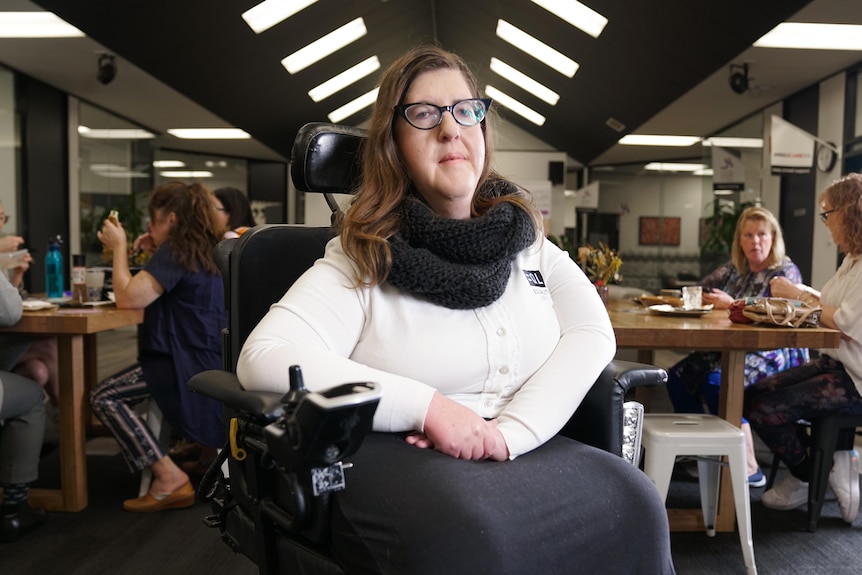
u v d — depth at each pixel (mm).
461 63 1242
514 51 7891
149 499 2467
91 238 7680
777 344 2090
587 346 1174
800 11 4703
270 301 1234
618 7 5637
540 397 1085
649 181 11742
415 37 8219
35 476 2256
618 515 935
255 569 2008
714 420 2193
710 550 2186
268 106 8352
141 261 3449
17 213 6645
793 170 5715
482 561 814
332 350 1063
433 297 1082
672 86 6766
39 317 2287
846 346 2303
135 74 6520
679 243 11438
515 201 1225
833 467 2439
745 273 3242
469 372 1103
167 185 2543
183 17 5395
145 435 2449
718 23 5121
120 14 5043
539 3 6238
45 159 6953
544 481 933
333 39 7137
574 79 7914
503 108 10695
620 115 8367
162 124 8797
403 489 878
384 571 838
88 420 3473
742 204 7727
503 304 1156
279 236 1255
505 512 859
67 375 2432
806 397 2346
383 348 1078
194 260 2449
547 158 11164
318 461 771
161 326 2477
